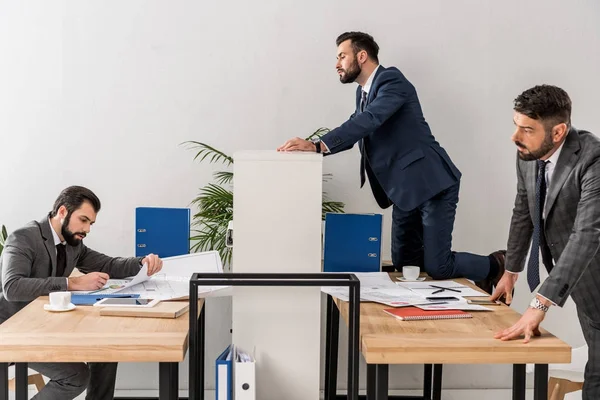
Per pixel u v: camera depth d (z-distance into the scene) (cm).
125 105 407
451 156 415
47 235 303
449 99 412
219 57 407
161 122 409
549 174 278
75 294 284
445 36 409
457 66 411
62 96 404
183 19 405
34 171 406
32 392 406
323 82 409
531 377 430
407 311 265
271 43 407
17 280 282
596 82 412
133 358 223
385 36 409
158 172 410
